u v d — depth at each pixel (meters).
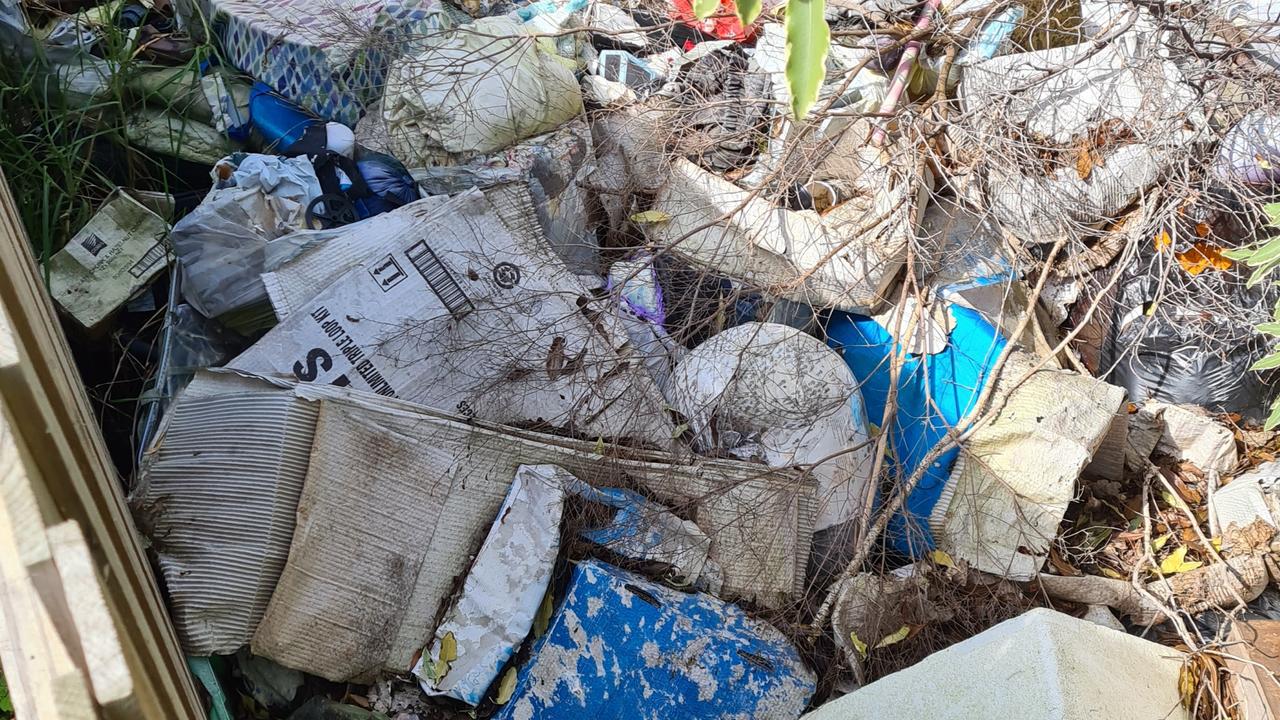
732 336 2.82
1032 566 2.71
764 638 2.38
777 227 2.94
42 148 2.86
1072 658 1.79
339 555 2.24
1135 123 3.07
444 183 2.92
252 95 3.04
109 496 1.80
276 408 2.24
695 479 2.53
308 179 2.76
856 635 2.53
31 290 1.93
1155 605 2.72
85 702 1.05
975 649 1.90
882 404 2.92
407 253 2.59
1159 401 3.15
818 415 2.71
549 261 2.70
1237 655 2.22
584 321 2.66
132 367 2.72
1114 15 3.24
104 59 3.04
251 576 2.16
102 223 2.73
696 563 2.46
